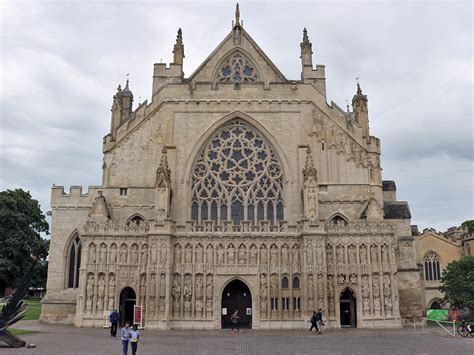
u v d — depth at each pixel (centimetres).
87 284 5603
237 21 7231
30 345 3575
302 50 6925
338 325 5484
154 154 6419
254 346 3750
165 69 6856
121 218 6191
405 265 5975
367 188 6269
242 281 5653
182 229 5806
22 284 3775
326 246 5678
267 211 6269
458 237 11094
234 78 7012
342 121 6512
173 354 3241
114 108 6675
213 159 6456
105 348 3538
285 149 6406
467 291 6356
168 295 5472
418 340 4181
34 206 8375
